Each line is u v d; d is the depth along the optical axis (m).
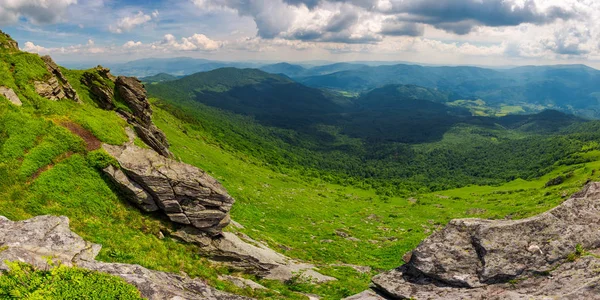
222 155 116.69
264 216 61.94
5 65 37.78
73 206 26.05
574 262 14.03
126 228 27.38
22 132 28.91
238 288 27.75
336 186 155.50
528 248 15.34
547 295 12.59
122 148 33.72
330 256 46.69
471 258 16.09
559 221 16.08
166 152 50.72
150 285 16.34
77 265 16.36
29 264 15.00
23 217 22.69
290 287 31.23
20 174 25.75
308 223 67.25
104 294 14.28
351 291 31.97
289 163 194.88
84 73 56.91
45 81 40.38
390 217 95.12
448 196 152.25
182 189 30.83
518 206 96.69
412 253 17.62
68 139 30.89
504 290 14.05
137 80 62.12
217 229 32.19
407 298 15.59
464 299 14.23
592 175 115.50
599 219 15.79
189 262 28.31
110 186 29.64
